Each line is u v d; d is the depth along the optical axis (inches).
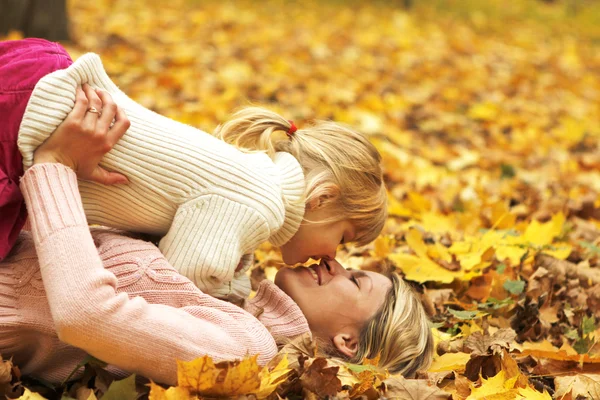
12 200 87.7
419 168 218.7
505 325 122.2
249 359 81.0
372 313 103.1
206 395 83.4
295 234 105.7
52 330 88.0
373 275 107.3
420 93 316.8
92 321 78.9
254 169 97.0
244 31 394.9
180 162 93.1
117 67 276.2
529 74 387.5
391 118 273.9
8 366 86.0
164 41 342.3
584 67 436.5
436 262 141.2
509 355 100.7
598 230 171.6
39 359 91.1
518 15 605.0
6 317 87.7
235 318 90.5
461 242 149.9
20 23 297.4
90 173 89.5
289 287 104.6
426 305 125.2
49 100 86.4
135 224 96.4
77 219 82.8
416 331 103.4
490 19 568.7
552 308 126.3
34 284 89.3
